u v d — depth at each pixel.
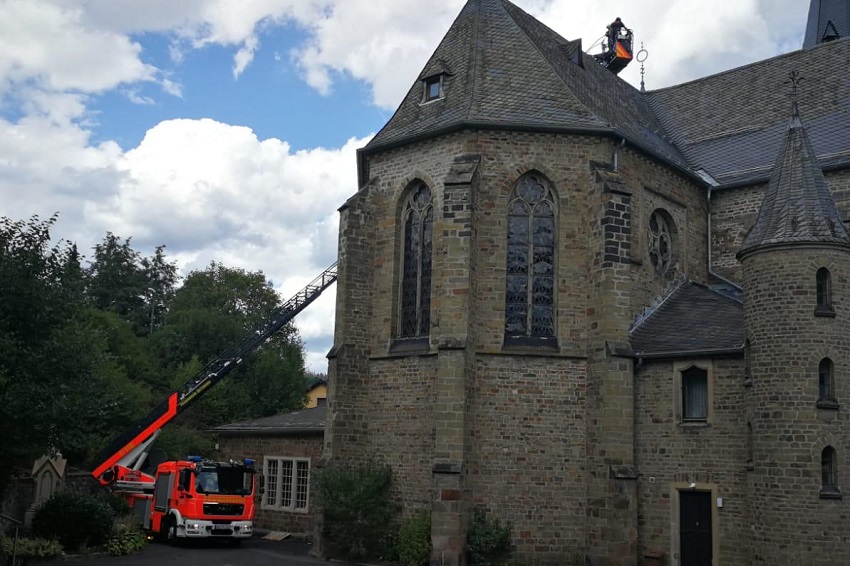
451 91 28.00
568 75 30.34
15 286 21.91
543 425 25.06
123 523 29.11
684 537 24.03
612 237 25.28
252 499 29.45
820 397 22.12
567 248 26.00
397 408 26.20
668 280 29.28
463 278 24.69
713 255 31.44
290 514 33.00
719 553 23.38
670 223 29.77
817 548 21.36
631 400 24.64
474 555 23.47
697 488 23.84
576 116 26.70
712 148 33.69
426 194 27.20
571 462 24.95
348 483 25.22
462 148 26.28
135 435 33.06
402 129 28.05
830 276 22.64
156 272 76.94
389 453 26.12
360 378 26.98
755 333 23.06
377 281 27.59
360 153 28.73
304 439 33.09
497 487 24.66
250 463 29.97
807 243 22.62
